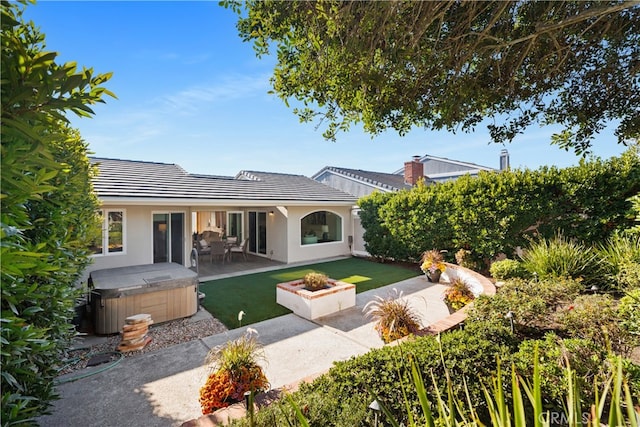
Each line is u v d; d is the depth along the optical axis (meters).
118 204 9.25
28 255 1.37
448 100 3.80
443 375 2.82
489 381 2.87
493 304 4.59
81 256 3.68
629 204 7.27
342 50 2.99
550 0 3.01
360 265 12.56
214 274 10.87
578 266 6.30
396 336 4.74
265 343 5.29
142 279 6.43
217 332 5.81
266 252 14.45
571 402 1.38
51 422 3.29
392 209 12.37
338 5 2.76
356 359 3.08
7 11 1.29
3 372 1.69
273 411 2.31
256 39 3.31
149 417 3.39
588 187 7.88
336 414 2.28
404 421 2.48
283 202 12.36
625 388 1.21
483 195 9.80
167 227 11.20
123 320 5.84
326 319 6.43
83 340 5.48
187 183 11.85
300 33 3.09
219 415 2.66
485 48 3.31
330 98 3.69
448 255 10.88
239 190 12.70
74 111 1.51
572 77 3.99
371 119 4.07
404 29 2.89
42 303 2.64
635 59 3.62
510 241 9.30
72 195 3.24
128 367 4.50
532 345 3.47
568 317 3.98
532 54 3.69
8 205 1.39
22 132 1.26
